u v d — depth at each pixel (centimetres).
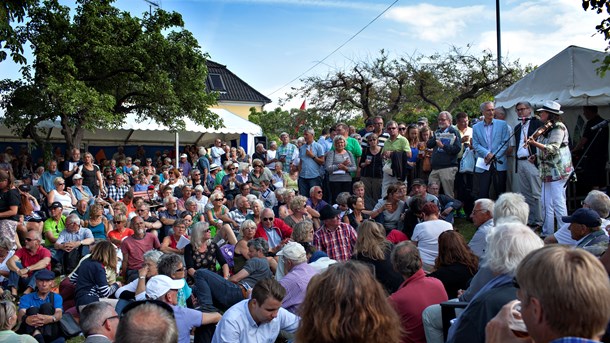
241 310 454
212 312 552
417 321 412
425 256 643
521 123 906
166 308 269
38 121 1567
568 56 941
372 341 196
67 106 1484
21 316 601
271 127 3381
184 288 598
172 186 1366
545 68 981
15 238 878
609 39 843
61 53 1598
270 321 455
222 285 596
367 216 962
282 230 877
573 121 1077
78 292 648
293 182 1250
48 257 790
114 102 1598
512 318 215
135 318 246
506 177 971
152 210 1298
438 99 2231
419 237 654
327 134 1307
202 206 1094
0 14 1186
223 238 880
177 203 1088
